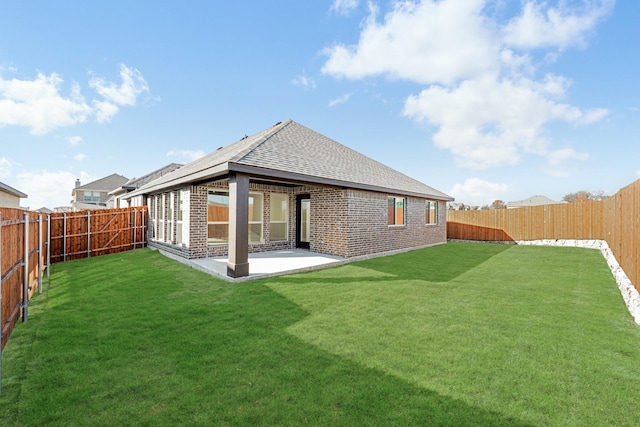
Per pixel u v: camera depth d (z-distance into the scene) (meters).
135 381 3.22
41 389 3.09
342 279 7.96
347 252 10.95
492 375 3.38
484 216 19.44
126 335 4.38
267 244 12.60
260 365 3.56
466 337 4.38
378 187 11.85
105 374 3.36
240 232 7.70
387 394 3.01
